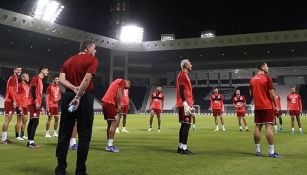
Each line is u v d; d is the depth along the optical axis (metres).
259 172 4.91
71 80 4.42
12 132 12.92
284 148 8.23
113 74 51.03
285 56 48.84
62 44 44.56
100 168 5.15
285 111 44.69
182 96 6.97
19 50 45.16
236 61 52.22
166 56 52.62
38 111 8.01
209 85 54.44
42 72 8.35
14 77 8.95
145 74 56.56
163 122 23.31
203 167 5.30
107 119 7.41
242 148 8.15
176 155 6.71
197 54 51.00
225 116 36.94
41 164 5.47
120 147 8.22
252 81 7.02
